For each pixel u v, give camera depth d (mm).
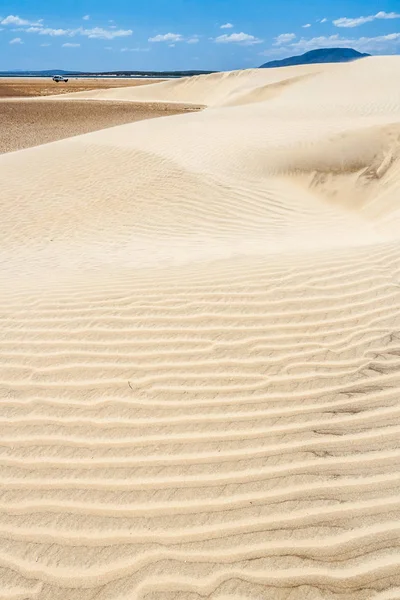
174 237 8281
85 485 2803
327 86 31484
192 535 2482
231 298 4570
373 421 3158
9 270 6797
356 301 4496
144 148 12180
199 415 3281
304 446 2984
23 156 12586
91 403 3420
